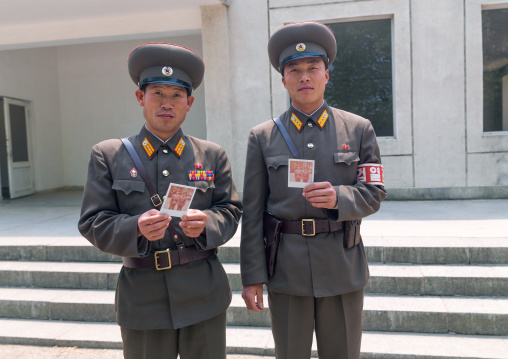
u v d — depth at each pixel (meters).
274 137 2.04
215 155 2.05
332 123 2.01
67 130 10.67
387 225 4.66
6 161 9.43
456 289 3.39
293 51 1.95
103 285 3.89
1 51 8.80
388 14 6.25
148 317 1.82
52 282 3.98
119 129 10.45
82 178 10.70
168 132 1.93
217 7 6.42
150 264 1.83
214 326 1.92
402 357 2.83
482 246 3.67
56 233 4.95
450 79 6.21
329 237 1.93
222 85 6.55
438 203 6.05
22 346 3.29
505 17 6.18
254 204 2.04
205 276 1.90
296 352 1.96
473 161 6.26
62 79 10.58
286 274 1.93
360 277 1.98
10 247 4.37
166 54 1.85
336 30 6.47
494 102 6.30
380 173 1.97
